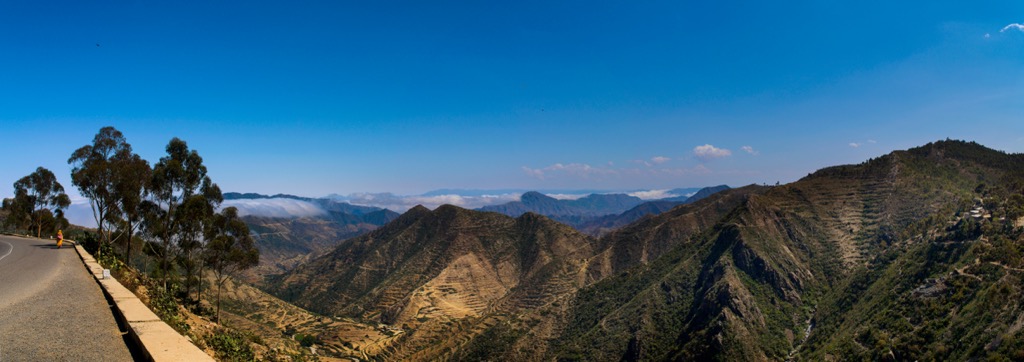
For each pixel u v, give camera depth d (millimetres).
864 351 89688
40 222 81500
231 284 186750
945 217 138125
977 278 84062
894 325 90062
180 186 55094
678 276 156875
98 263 35750
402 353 164500
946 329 77812
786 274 144250
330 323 185625
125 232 61438
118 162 55219
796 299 134625
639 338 130875
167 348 12172
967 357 67938
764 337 114438
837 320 115375
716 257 157000
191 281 59125
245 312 161625
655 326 136125
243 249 58312
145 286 34000
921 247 119438
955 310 80812
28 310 18062
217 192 58969
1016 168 182750
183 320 28188
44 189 85188
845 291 129375
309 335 158250
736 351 107312
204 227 56562
